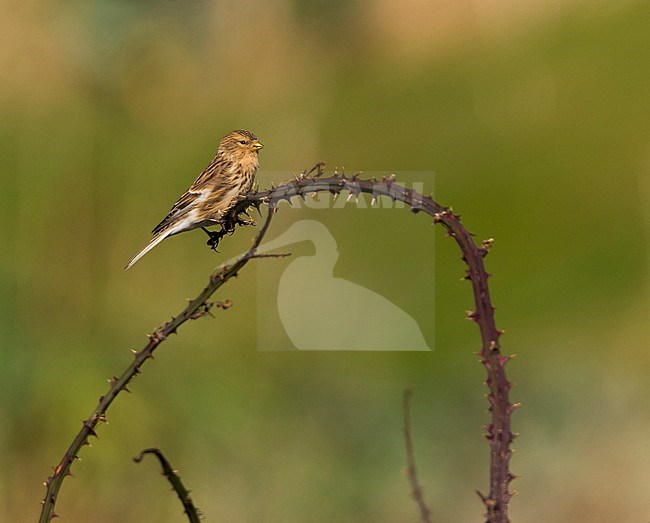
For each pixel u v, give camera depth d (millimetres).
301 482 9305
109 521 8875
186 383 9945
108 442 9148
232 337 11078
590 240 12609
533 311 12203
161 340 3355
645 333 11367
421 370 10680
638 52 15109
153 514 8945
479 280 2998
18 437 9188
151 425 9391
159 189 14148
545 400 10578
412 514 9297
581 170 13523
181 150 15070
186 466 9250
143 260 12812
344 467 9523
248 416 9750
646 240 12570
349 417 10008
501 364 2988
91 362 9922
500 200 13508
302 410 10031
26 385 9438
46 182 13094
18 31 16000
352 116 16406
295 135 16234
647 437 9945
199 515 3326
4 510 8930
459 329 11617
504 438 2979
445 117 15531
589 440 10078
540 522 9531
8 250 11930
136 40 17219
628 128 13930
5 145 13531
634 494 9555
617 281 12203
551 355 11430
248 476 9273
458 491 9602
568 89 14781
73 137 14078
